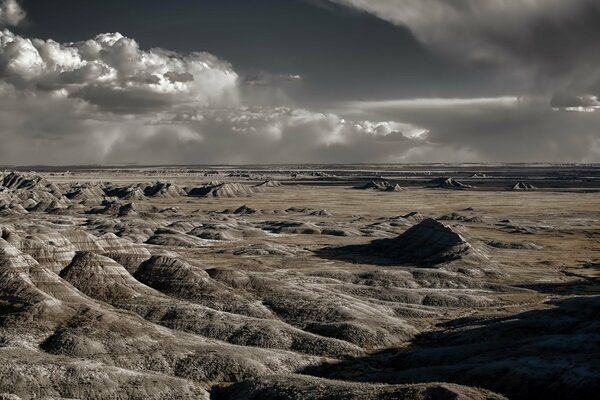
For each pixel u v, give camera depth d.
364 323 76.81
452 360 62.91
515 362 56.00
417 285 105.94
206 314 76.81
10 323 66.44
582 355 56.34
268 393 52.84
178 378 56.75
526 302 93.62
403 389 48.19
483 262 125.00
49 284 75.88
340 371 62.50
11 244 81.88
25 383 51.78
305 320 79.75
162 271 91.62
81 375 53.72
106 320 68.38
